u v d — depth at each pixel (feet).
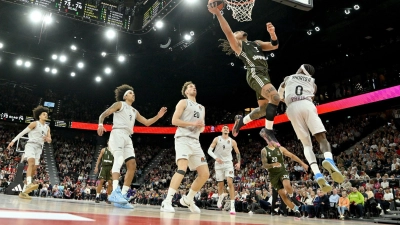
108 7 45.80
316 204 36.78
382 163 50.26
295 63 78.28
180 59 83.30
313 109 13.15
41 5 41.37
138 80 98.78
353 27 61.93
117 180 17.17
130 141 18.63
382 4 54.65
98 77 90.58
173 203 53.78
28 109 95.04
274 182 22.17
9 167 72.64
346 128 70.64
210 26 64.08
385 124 65.41
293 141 75.36
